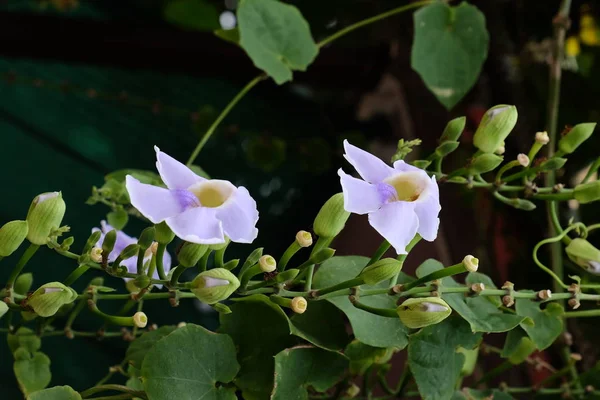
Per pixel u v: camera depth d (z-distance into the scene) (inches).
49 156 51.6
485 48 39.9
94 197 36.3
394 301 33.1
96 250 30.7
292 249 31.1
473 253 45.4
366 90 53.6
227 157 55.4
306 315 33.1
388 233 30.1
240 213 29.9
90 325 46.9
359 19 51.2
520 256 43.8
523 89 46.6
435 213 30.5
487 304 33.5
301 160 52.6
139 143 54.0
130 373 35.2
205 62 50.1
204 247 30.1
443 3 39.8
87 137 52.9
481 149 34.0
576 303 33.4
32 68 53.0
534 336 34.1
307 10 51.5
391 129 56.7
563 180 44.2
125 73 54.7
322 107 57.5
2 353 48.6
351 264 33.3
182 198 29.8
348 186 30.2
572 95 46.9
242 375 32.7
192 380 31.9
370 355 33.7
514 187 35.1
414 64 39.3
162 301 49.1
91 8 55.9
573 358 36.4
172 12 52.5
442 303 30.6
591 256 33.7
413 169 31.1
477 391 35.2
